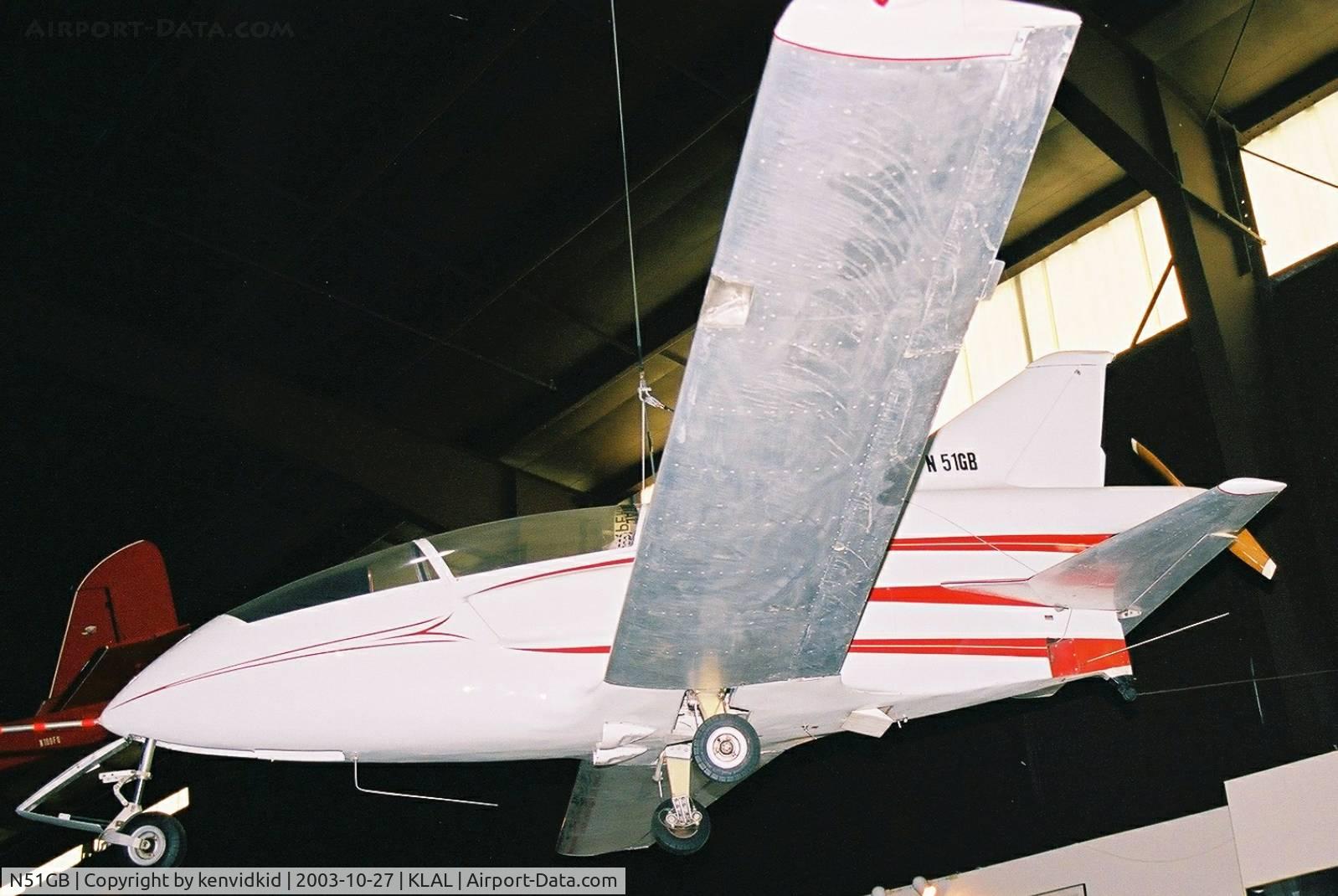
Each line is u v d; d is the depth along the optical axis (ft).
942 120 9.46
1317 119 25.79
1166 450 25.85
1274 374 24.47
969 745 27.17
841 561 13.07
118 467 30.09
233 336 27.84
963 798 26.78
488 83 23.40
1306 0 24.20
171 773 34.81
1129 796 24.52
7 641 32.40
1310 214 25.36
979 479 17.88
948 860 26.58
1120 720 25.20
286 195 25.03
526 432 31.04
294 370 28.94
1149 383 26.45
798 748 29.07
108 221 24.85
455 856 32.86
